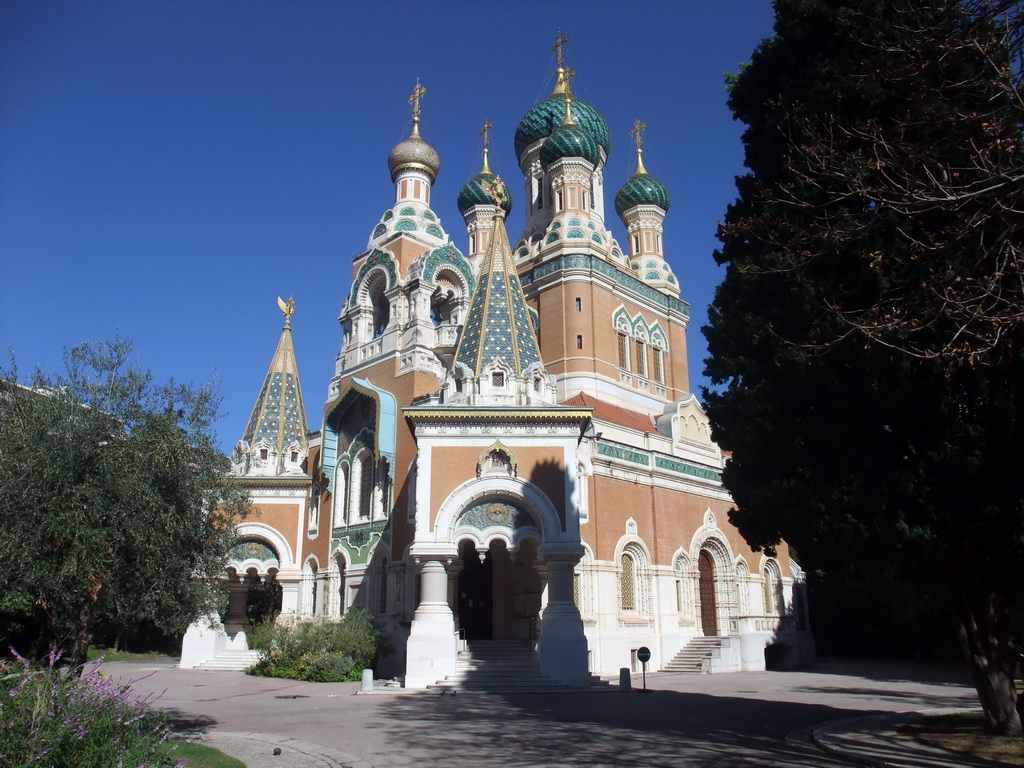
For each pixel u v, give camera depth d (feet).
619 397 135.54
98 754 32.83
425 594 84.94
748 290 55.31
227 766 42.14
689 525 126.21
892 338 44.88
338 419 123.75
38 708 31.89
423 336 116.98
